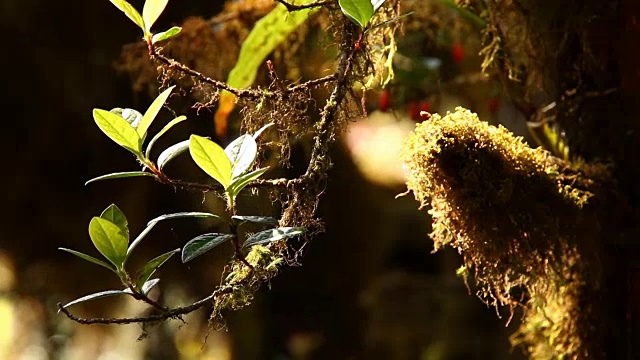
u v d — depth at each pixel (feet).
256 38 3.65
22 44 5.85
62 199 6.27
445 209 3.31
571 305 3.50
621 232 3.38
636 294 3.40
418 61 4.00
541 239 3.32
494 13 3.57
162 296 6.31
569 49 3.48
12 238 6.44
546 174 3.32
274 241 3.05
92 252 6.55
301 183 3.11
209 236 2.98
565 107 3.50
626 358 3.43
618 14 3.39
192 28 4.02
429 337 6.81
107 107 5.90
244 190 3.39
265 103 3.25
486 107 4.46
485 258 3.34
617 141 3.41
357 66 3.25
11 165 6.16
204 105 3.39
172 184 3.05
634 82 3.39
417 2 3.98
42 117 6.04
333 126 3.19
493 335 6.58
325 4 3.25
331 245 6.75
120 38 5.70
